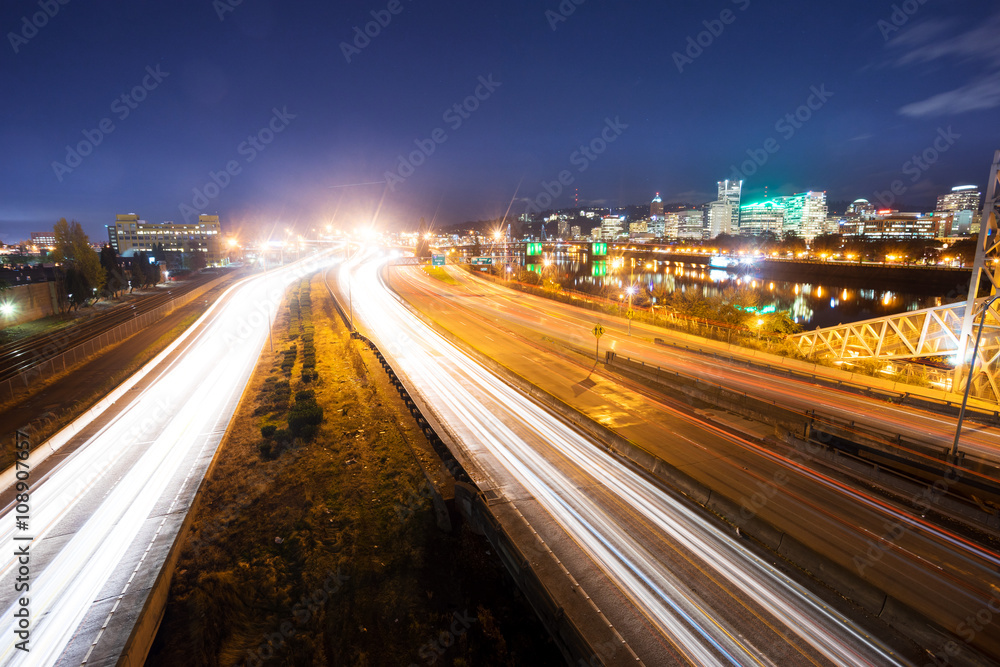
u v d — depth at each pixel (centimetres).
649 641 1560
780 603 1725
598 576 1844
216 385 4175
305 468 2678
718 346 5828
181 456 2852
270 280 11756
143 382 4281
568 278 15338
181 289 9950
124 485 2536
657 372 4300
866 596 1711
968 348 4019
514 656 1587
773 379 4419
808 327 9319
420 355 5256
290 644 1622
